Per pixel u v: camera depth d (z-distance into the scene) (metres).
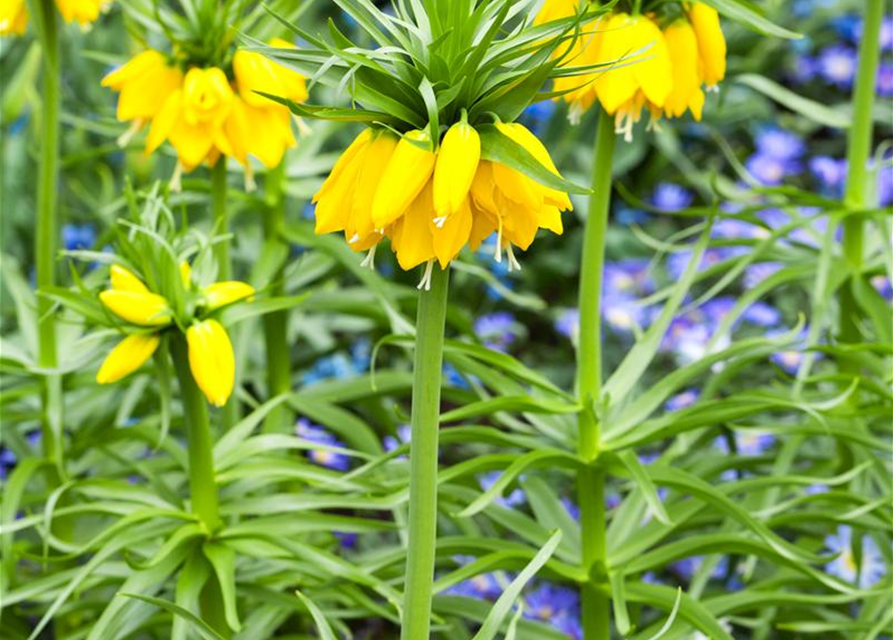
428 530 1.72
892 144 3.53
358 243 1.67
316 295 2.35
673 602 1.99
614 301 3.02
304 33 1.61
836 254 2.22
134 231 1.92
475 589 2.57
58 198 2.41
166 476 2.29
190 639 2.08
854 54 3.54
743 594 2.05
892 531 2.17
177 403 2.37
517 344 3.23
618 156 3.32
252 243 2.41
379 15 1.64
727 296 3.07
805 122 3.51
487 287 3.23
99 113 2.33
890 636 2.15
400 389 2.31
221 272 2.09
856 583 2.24
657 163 3.44
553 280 3.26
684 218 3.33
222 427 2.15
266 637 2.15
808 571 1.98
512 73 1.64
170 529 1.99
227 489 2.05
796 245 2.22
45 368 2.16
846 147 3.50
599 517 2.03
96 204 2.77
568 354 3.14
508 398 1.97
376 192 1.63
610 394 2.00
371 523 2.01
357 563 2.09
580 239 3.23
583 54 1.90
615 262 3.23
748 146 3.55
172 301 1.91
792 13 3.62
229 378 1.90
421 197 1.64
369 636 2.55
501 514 2.08
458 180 1.61
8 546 2.09
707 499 1.99
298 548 1.97
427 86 1.60
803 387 2.34
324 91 3.02
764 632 2.22
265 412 2.05
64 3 2.12
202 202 2.37
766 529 1.95
